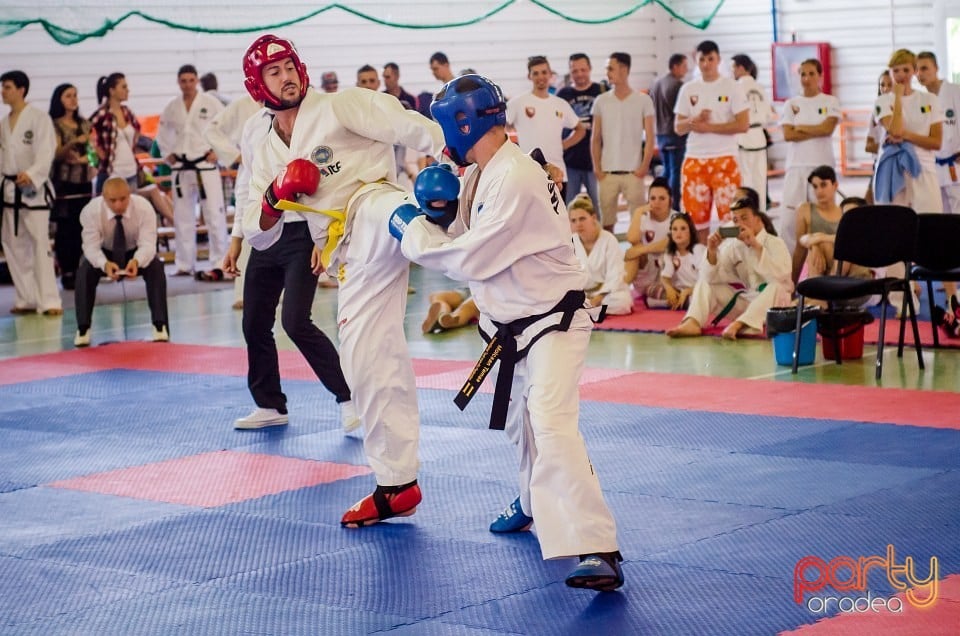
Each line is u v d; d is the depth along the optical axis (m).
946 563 4.14
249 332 6.50
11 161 11.46
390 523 4.87
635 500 5.04
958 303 8.48
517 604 3.95
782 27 21.80
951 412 6.37
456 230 4.19
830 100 10.86
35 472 5.91
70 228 13.15
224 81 16.78
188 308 11.45
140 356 9.05
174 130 13.36
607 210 11.97
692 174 11.33
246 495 5.36
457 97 3.95
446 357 8.55
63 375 8.45
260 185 5.29
